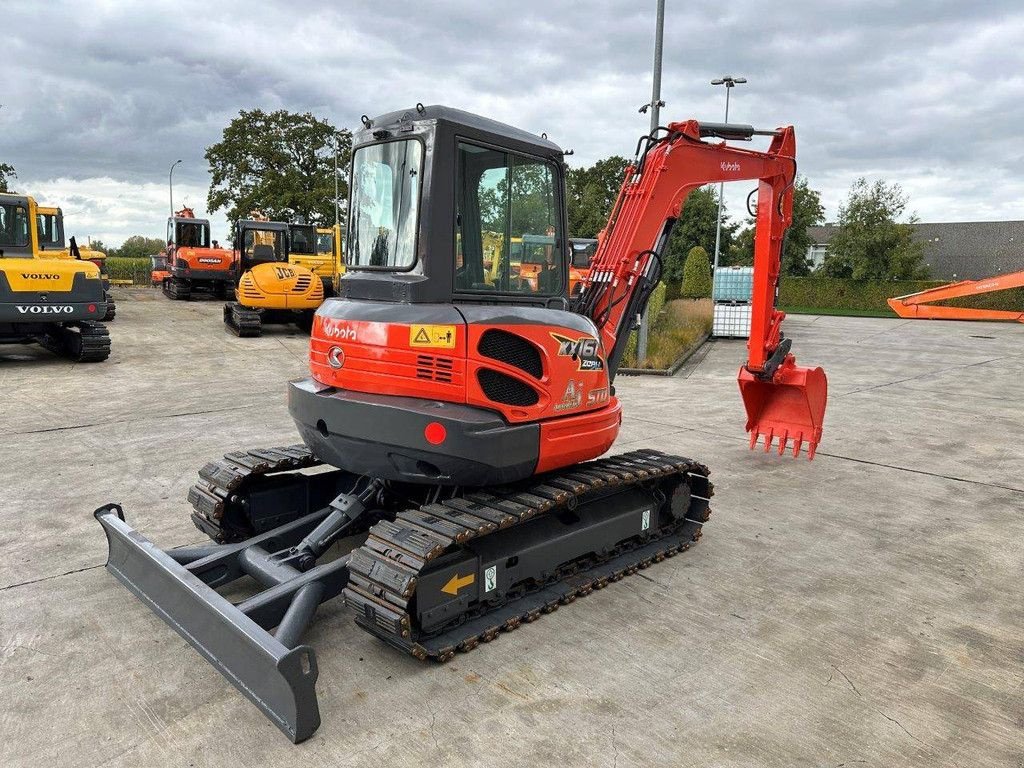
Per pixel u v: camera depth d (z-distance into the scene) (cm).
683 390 1146
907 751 299
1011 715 325
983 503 616
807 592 447
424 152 373
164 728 308
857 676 355
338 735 304
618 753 295
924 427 891
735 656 371
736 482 664
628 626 402
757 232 640
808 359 1521
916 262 3734
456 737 304
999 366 1416
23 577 446
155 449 732
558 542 428
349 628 396
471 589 379
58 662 356
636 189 531
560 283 452
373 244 409
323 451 418
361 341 385
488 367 378
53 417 870
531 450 400
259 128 4550
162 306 2314
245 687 318
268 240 2031
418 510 387
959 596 445
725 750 297
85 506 568
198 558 422
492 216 406
